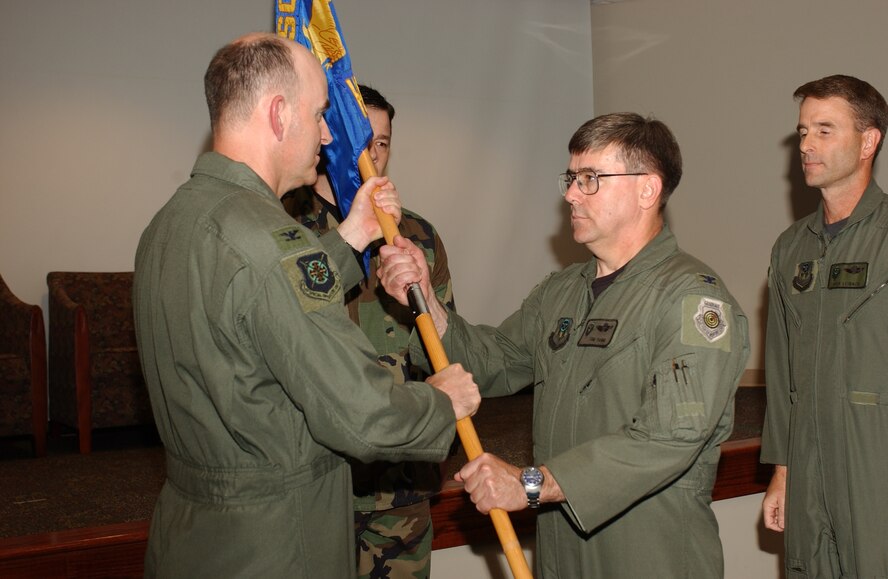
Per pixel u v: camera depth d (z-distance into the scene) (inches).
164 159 205.8
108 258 201.3
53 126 196.2
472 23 239.3
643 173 66.7
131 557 97.1
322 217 83.8
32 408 164.2
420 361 76.0
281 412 54.9
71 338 171.8
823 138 89.9
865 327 86.0
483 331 78.0
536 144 248.2
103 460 158.6
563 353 69.2
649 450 59.8
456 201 237.8
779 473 95.3
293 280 52.1
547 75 249.6
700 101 219.5
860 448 85.4
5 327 172.7
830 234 91.7
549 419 68.7
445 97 236.1
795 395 91.8
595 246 69.1
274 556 54.2
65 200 197.5
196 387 54.6
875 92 90.7
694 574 63.6
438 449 57.6
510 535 61.3
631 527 63.7
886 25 172.4
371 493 81.0
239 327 52.4
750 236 206.8
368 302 83.9
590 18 255.0
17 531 108.0
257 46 56.5
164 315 54.9
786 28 195.5
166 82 205.6
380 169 87.5
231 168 55.6
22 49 193.5
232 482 54.6
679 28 225.3
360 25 225.5
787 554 92.0
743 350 64.5
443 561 108.5
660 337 63.3
